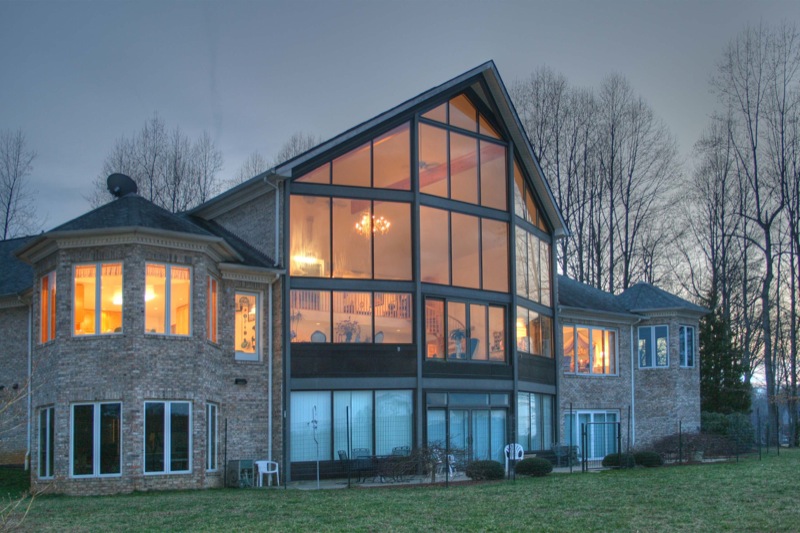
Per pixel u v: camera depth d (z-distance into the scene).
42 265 24.33
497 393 30.20
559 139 52.41
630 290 38.44
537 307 32.94
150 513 17.55
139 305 22.75
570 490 21.00
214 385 24.98
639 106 51.69
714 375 41.78
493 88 31.06
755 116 46.94
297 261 27.12
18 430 26.38
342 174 27.84
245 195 28.47
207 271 24.61
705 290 50.78
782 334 52.94
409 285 28.17
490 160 31.41
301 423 26.66
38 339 24.34
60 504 19.31
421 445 27.20
